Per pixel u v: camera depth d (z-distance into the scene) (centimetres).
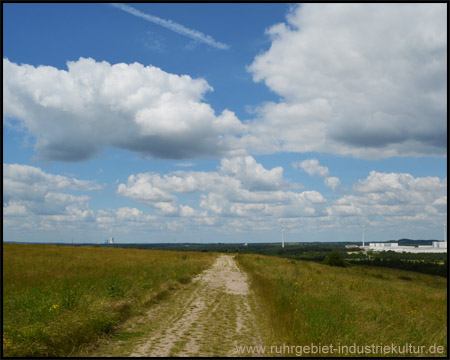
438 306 1526
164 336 948
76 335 838
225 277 2544
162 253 5738
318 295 1421
